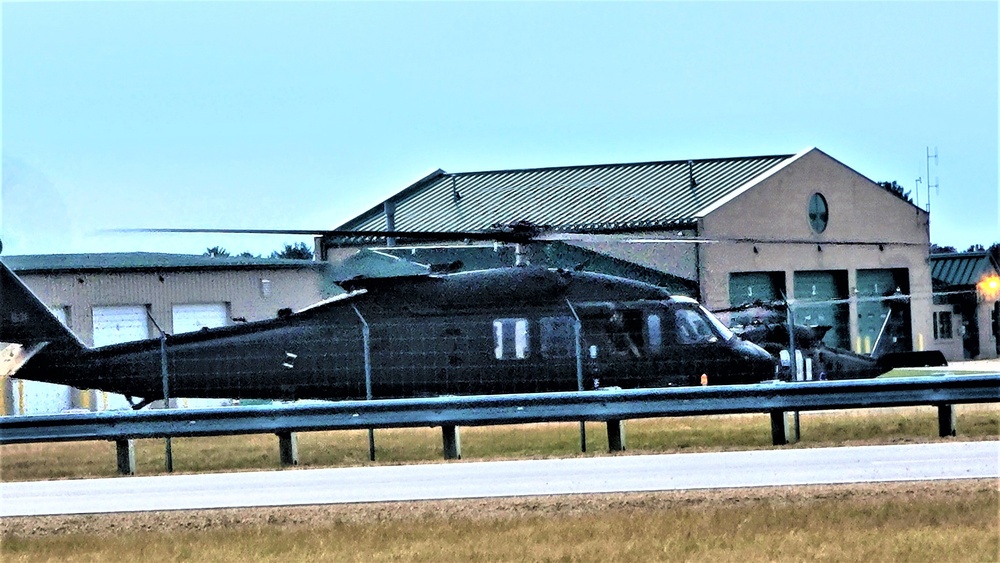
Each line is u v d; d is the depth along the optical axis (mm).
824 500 56562
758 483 61469
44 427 75312
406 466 73750
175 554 48938
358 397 97750
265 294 162750
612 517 53594
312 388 97312
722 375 97875
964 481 60031
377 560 46219
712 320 99250
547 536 49906
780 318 131625
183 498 63031
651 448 79312
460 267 102000
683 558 45500
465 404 76250
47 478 75562
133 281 152125
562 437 89688
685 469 67562
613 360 96938
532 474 67562
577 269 100500
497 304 97188
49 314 97688
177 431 75500
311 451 85812
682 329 97938
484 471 69625
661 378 97375
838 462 68438
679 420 100500
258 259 166625
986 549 45906
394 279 97562
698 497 57906
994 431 82875
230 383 97375
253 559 47375
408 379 96938
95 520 57281
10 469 80938
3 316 97125
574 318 95250
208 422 75875
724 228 194625
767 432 87625
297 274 166625
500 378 96875
